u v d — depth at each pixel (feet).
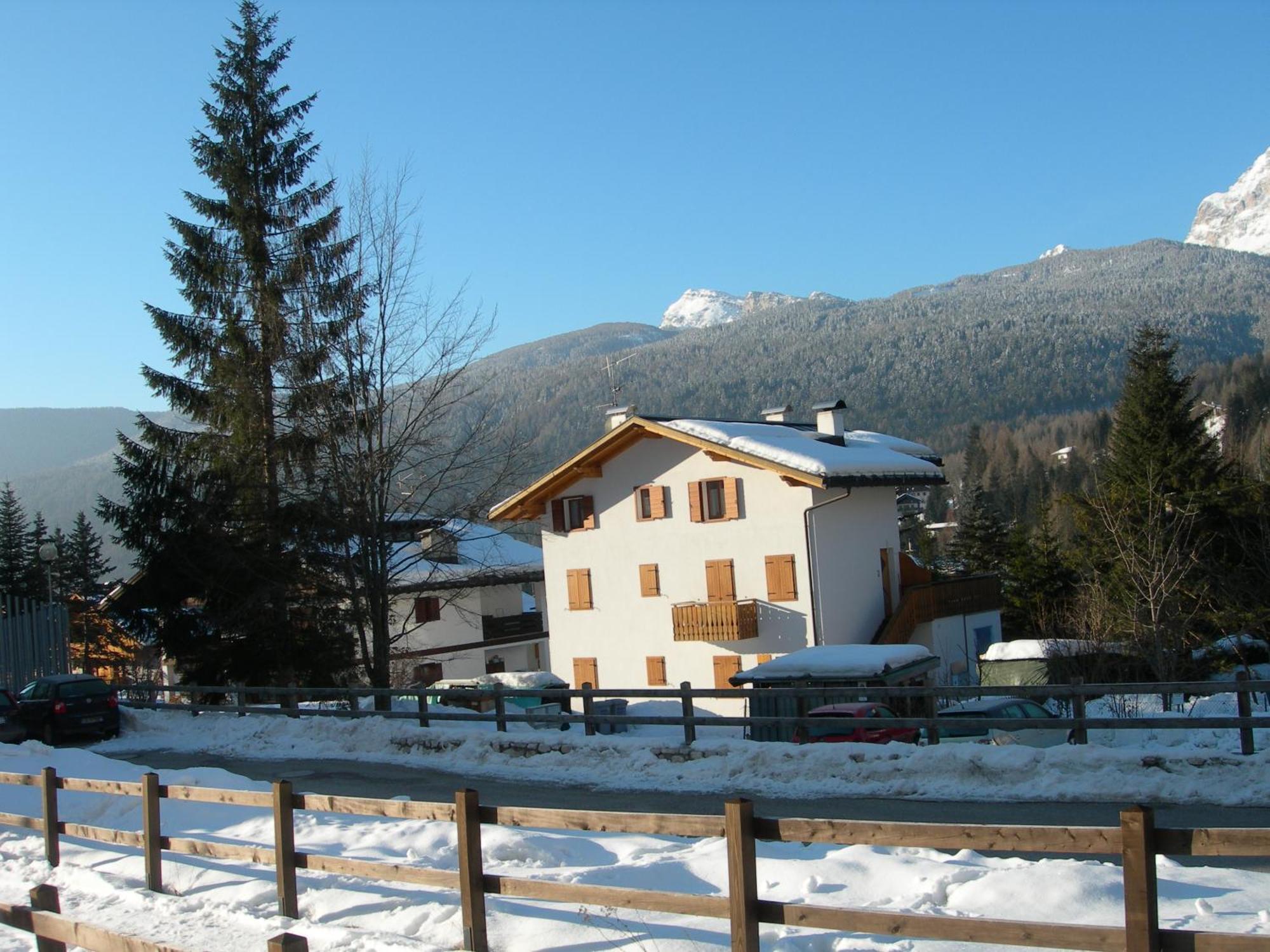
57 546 219.82
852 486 117.50
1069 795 43.21
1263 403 278.05
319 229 92.84
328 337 85.05
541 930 25.31
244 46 99.25
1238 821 37.81
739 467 121.60
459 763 61.16
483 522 90.02
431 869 26.40
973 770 46.19
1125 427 136.56
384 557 86.12
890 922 18.80
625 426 126.41
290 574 91.50
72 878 35.55
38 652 101.86
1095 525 119.55
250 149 98.32
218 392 95.04
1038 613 160.25
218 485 95.55
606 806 47.83
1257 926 22.18
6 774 40.81
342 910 29.04
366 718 71.20
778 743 52.65
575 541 133.90
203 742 76.64
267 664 96.84
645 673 128.36
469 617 158.71
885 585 127.54
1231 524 121.49
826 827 19.72
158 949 21.52
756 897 20.45
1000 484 349.00
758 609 120.47
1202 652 109.19
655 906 21.71
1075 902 23.88
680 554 125.90
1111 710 76.64
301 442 87.61
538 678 110.01
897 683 85.25
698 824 21.49
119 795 47.67
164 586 102.58
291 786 29.63
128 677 150.51
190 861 35.83
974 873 26.35
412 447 84.79
